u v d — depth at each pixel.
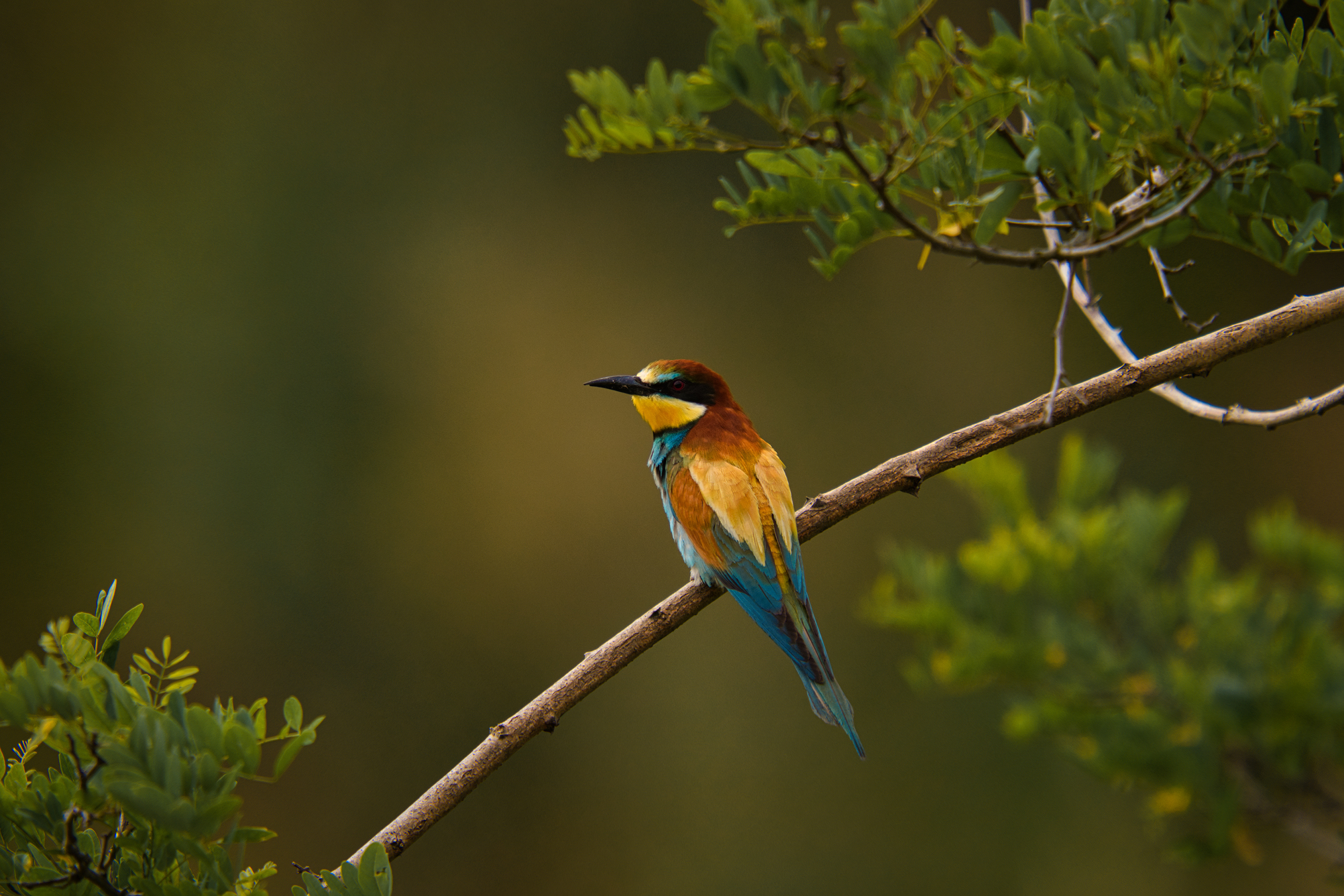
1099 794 13.38
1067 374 15.74
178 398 15.09
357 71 16.22
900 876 13.70
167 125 15.68
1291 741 6.50
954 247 4.05
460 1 16.30
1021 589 7.09
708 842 14.23
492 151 16.36
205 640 14.67
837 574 15.29
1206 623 6.83
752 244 16.41
